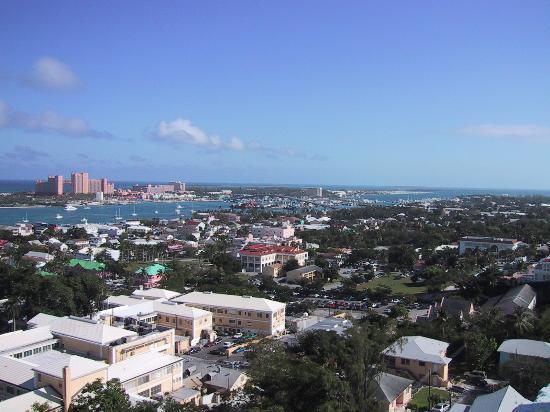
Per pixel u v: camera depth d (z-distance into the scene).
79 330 105.69
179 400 87.31
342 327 123.69
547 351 100.31
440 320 129.12
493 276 183.88
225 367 113.88
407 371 101.88
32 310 137.75
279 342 114.38
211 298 151.38
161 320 137.88
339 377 72.06
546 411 64.31
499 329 118.88
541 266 189.62
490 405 73.75
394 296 191.25
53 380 79.44
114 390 64.00
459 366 109.31
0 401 77.19
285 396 69.94
